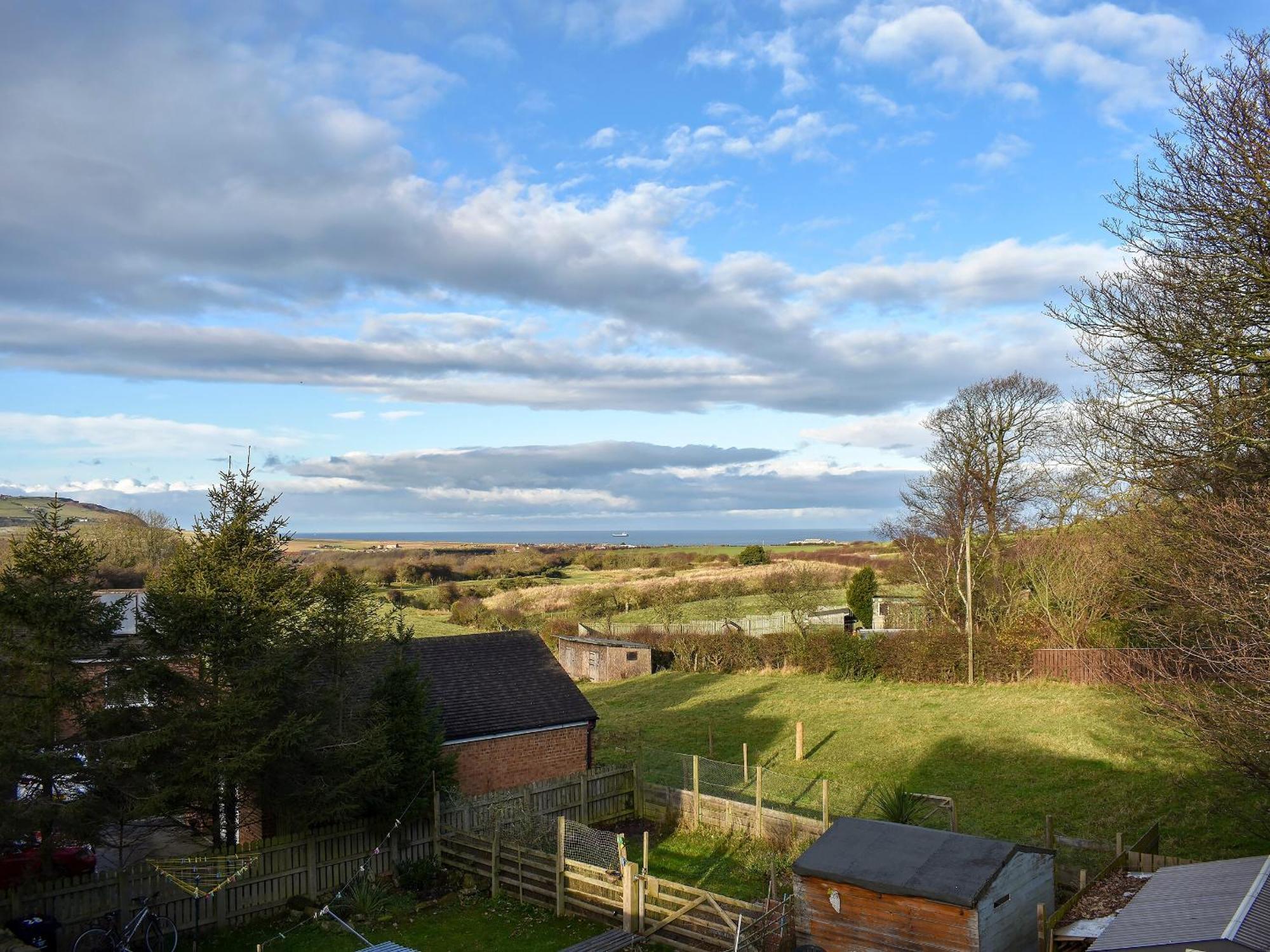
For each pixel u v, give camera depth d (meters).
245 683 16.70
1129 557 23.25
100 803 15.55
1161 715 17.33
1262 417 15.19
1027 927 13.37
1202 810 20.17
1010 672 37.38
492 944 16.27
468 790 23.53
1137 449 17.81
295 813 17.70
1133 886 13.88
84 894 15.24
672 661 51.50
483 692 25.59
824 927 13.67
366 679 21.45
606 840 19.66
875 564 74.44
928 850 13.62
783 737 32.03
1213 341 15.19
